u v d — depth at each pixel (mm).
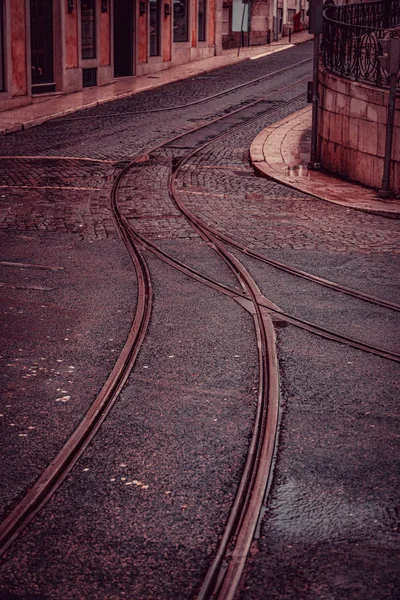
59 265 11508
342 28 19531
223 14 54156
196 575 4727
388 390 7492
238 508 5422
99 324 9125
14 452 6160
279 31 59531
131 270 11336
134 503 5488
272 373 7777
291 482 5816
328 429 6672
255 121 26625
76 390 7340
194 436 6477
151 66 39656
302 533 5180
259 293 10398
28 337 8688
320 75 20703
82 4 33438
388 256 12508
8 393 7254
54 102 30297
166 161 20453
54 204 15672
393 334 9047
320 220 14914
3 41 28219
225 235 13469
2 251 12203
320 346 8609
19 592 4555
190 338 8742
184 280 10922
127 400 7145
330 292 10570
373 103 17656
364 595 4566
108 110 29156
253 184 18188
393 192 17125
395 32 17609
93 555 4902
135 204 15812
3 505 5441
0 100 28109
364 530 5211
